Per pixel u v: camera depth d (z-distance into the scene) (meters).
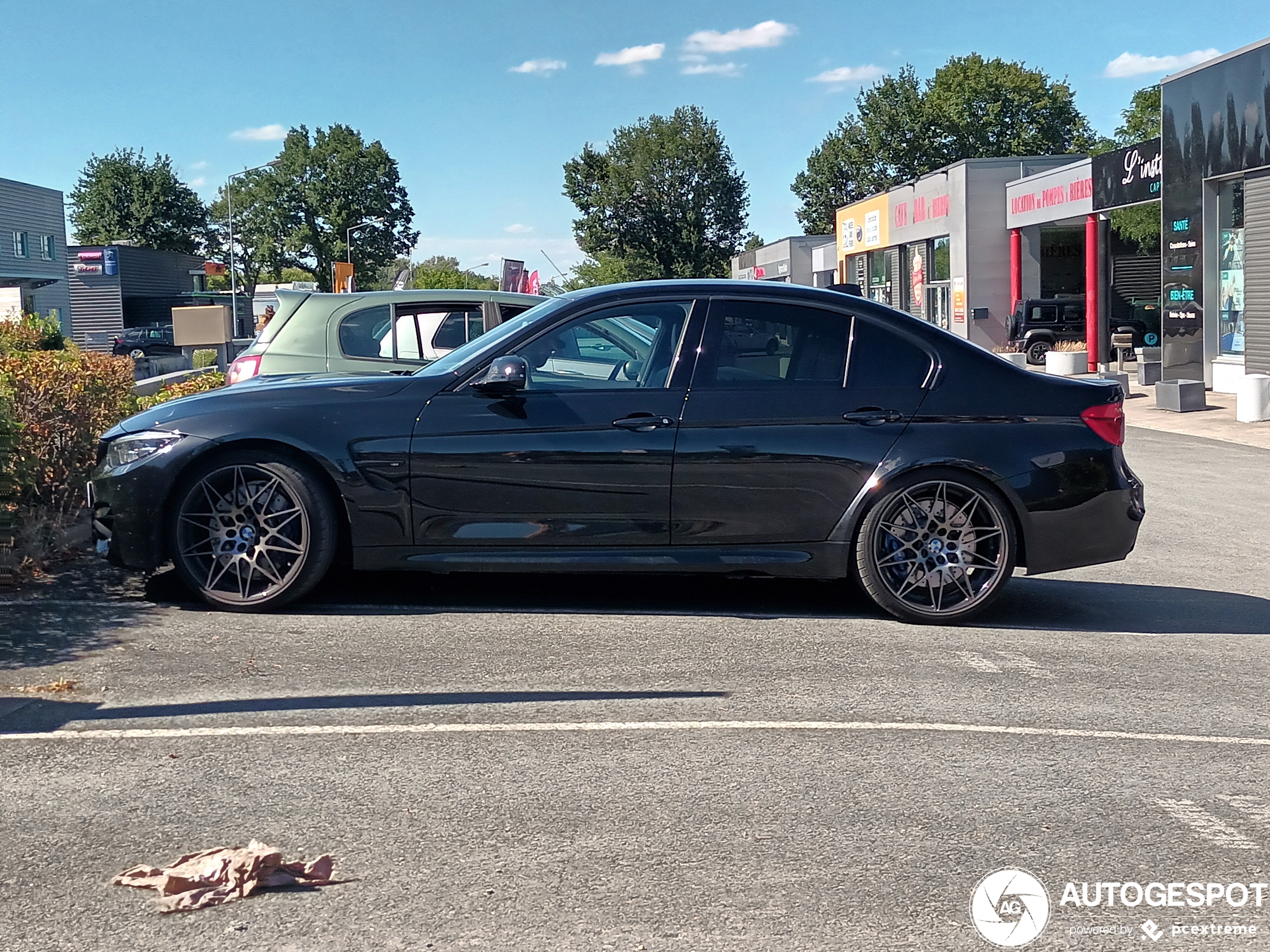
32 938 2.81
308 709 4.41
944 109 81.38
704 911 3.01
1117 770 4.05
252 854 3.16
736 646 5.43
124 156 107.69
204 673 4.79
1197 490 11.61
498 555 5.77
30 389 6.91
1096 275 30.22
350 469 5.66
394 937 2.85
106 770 3.81
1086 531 5.99
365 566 5.77
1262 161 21.44
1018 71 81.56
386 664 4.96
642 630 5.64
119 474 5.69
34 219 61.38
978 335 38.06
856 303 6.05
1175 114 24.17
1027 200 35.09
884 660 5.29
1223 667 5.39
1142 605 6.66
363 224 110.06
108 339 63.59
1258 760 4.19
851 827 3.54
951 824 3.58
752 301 6.01
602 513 5.78
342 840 3.36
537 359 5.90
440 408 5.75
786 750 4.14
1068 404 6.02
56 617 5.59
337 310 8.97
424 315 9.09
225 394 5.89
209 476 5.67
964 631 5.87
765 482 5.82
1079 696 4.87
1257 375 18.52
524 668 4.97
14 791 3.63
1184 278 24.20
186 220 108.50
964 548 5.93
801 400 5.88
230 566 5.73
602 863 3.26
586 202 97.12
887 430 5.87
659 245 95.44
